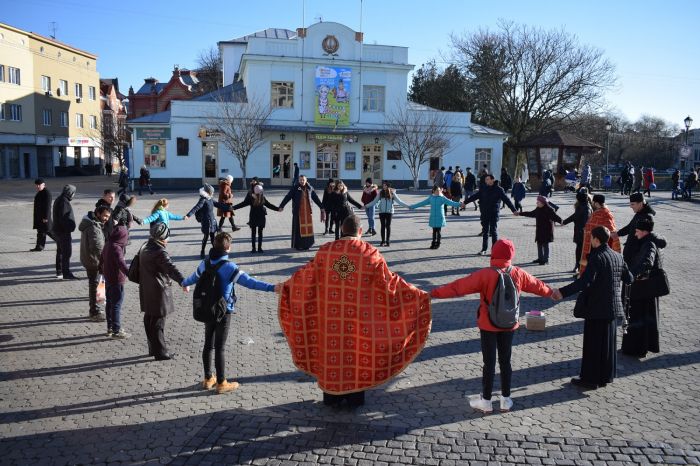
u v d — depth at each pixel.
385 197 14.26
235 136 32.12
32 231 16.42
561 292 5.32
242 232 16.78
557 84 40.75
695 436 4.73
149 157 33.56
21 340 7.14
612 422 4.98
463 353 6.76
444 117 36.94
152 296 6.32
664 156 79.88
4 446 4.54
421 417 5.08
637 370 6.23
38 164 45.69
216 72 61.28
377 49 35.88
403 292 5.04
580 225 10.78
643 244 6.43
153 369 6.22
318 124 35.25
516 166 40.69
